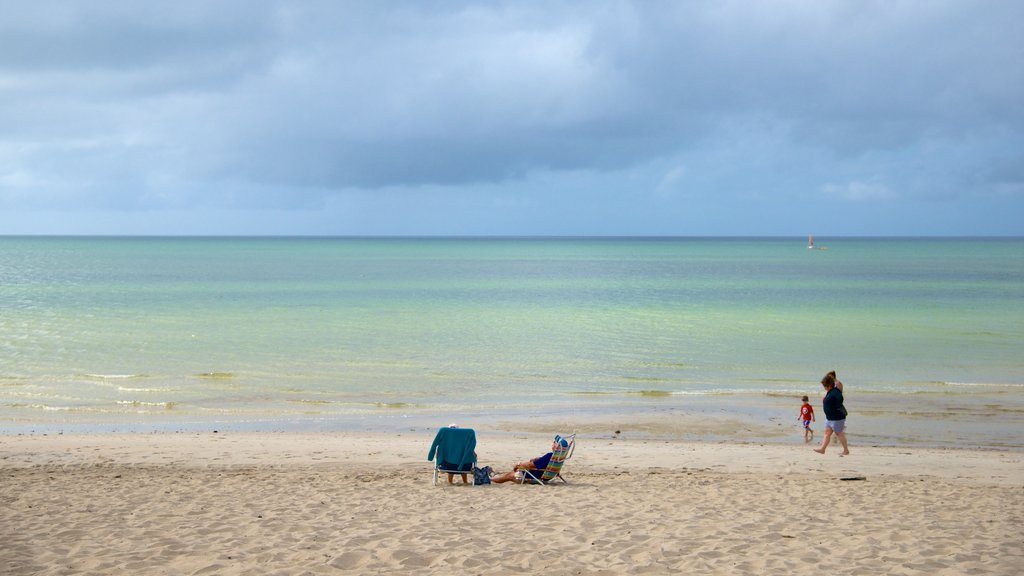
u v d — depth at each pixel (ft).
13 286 230.27
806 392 81.66
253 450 52.44
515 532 29.22
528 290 234.58
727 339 123.54
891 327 139.33
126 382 84.07
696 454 53.31
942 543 27.61
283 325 139.13
